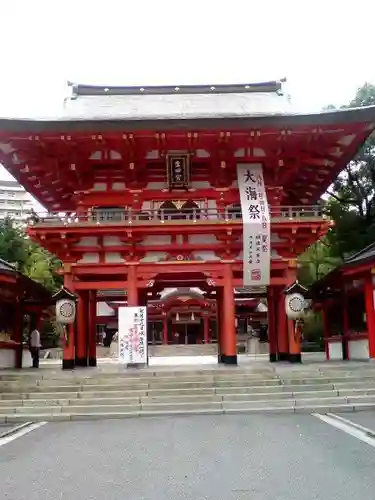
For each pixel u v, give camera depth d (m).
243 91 31.62
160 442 11.93
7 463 10.20
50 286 53.56
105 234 23.72
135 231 23.22
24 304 27.86
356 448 10.77
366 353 25.86
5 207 128.38
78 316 25.36
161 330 68.12
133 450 11.16
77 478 8.98
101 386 18.31
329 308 32.09
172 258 24.25
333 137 23.62
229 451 10.82
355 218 41.75
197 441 11.92
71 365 23.08
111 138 23.05
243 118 22.55
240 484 8.40
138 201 25.27
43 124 22.34
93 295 27.69
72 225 23.17
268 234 23.02
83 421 15.48
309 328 47.06
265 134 23.06
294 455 10.31
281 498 7.60
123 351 21.78
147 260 24.27
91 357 26.89
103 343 63.03
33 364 27.75
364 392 17.64
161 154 24.41
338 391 17.55
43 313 33.66
